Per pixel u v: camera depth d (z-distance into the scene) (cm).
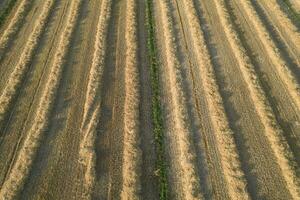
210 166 1355
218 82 1664
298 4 2083
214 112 1518
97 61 1745
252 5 2077
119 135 1459
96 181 1312
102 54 1784
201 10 2066
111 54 1808
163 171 1333
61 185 1305
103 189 1293
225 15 2000
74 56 1797
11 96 1597
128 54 1791
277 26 1945
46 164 1365
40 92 1633
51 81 1653
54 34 1931
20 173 1327
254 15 1997
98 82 1648
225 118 1495
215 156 1384
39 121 1498
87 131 1466
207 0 2144
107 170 1346
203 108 1551
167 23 1962
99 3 2136
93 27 1969
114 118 1520
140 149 1403
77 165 1362
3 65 1758
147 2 2105
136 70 1706
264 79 1675
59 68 1714
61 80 1673
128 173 1323
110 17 2019
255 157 1385
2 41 1873
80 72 1717
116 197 1273
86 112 1534
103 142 1435
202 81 1664
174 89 1616
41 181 1316
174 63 1731
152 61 1759
